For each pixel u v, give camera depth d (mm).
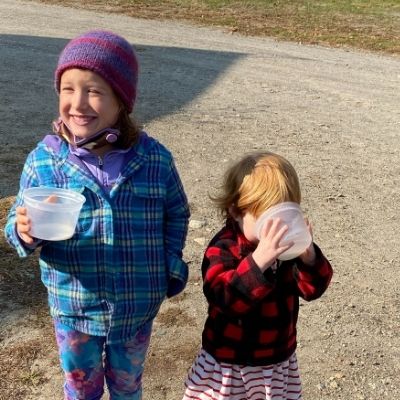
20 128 2834
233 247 979
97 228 963
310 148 2863
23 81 3668
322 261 966
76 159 967
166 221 1054
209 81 3969
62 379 1326
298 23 6234
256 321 983
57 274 984
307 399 1329
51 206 882
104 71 926
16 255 1737
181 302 1626
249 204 948
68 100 942
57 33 5219
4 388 1295
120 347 1044
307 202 2285
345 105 3648
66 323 999
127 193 977
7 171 2326
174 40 5203
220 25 6023
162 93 3604
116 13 6379
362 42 5516
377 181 2531
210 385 1027
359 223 2154
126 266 980
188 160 2594
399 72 4582
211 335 1011
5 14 5984
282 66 4535
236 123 3156
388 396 1349
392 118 3439
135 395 1099
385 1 7734
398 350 1502
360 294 1731
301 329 1563
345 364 1443
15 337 1439
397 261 1924
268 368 1004
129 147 987
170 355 1427
